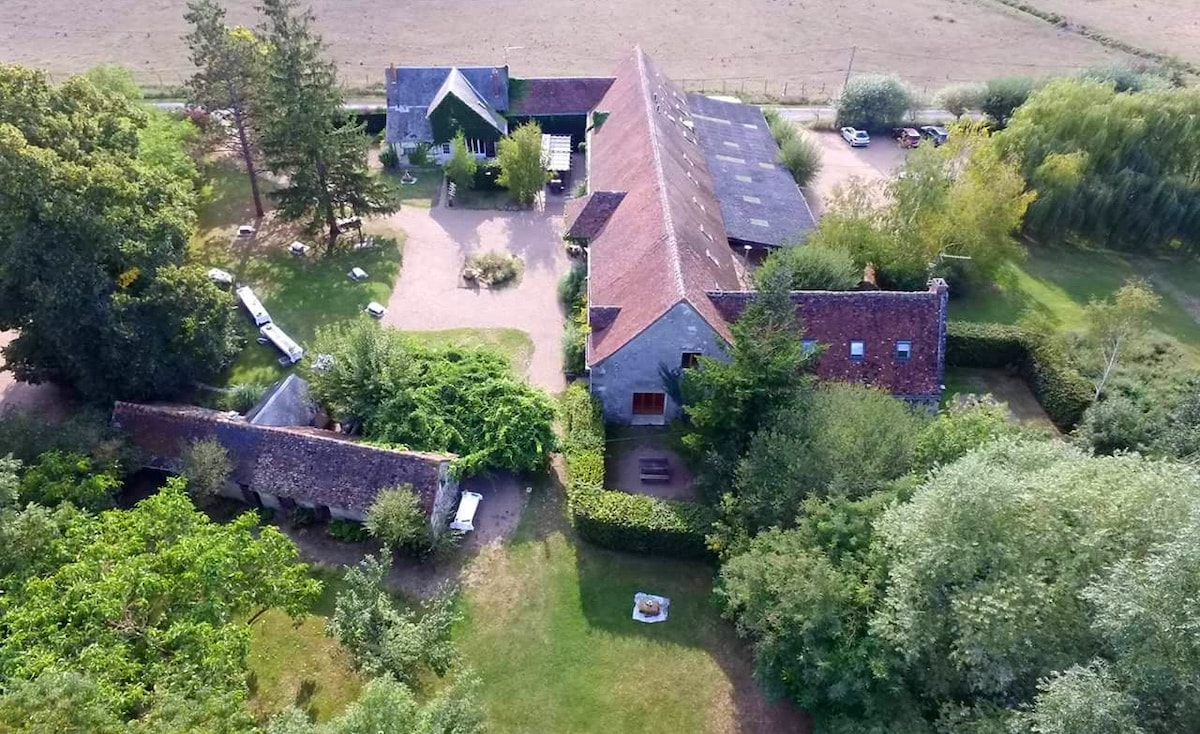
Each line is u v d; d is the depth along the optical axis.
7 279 40.09
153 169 50.53
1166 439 38.50
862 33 107.94
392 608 34.50
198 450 38.94
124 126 51.22
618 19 108.81
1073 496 27.05
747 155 69.12
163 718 23.75
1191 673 22.20
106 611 26.11
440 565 38.50
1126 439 40.47
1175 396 42.94
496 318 55.25
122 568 27.97
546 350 52.34
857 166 77.06
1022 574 25.72
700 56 99.44
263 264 59.69
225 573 29.28
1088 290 60.47
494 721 32.50
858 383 40.19
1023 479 28.62
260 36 63.72
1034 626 25.11
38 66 89.12
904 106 81.81
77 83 49.97
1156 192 62.84
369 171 61.69
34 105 44.00
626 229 51.38
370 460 39.03
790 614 28.39
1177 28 111.75
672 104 68.88
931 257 55.75
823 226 55.72
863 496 32.66
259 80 58.84
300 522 40.09
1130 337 48.31
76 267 39.88
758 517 34.06
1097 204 63.34
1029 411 48.53
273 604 31.31
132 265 42.69
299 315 54.72
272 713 32.47
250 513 33.41
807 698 29.06
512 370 47.34
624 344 42.25
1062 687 23.02
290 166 58.91
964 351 51.12
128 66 89.44
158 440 41.06
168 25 100.94
